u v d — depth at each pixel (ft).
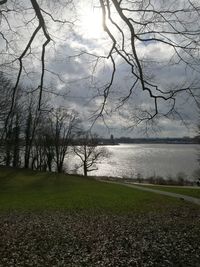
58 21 27.02
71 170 277.23
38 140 203.92
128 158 450.30
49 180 166.20
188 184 191.52
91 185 154.92
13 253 47.26
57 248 50.26
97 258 45.70
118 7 24.21
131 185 162.81
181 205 99.50
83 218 77.46
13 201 107.45
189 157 458.91
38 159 222.28
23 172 188.24
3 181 158.10
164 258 45.91
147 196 117.80
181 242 53.98
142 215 82.17
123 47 27.02
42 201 106.73
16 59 26.27
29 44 25.41
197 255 47.26
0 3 24.66
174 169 305.94
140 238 56.75
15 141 155.22
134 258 45.75
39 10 24.56
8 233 59.77
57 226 67.10
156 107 27.20
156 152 604.08
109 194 122.42
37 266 42.24
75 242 53.83
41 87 26.20
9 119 27.53
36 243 52.90
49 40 25.50
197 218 77.56
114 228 65.31
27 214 83.15
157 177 223.71
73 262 43.93
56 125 202.90
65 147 219.41
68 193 126.21
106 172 302.45
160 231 62.39
